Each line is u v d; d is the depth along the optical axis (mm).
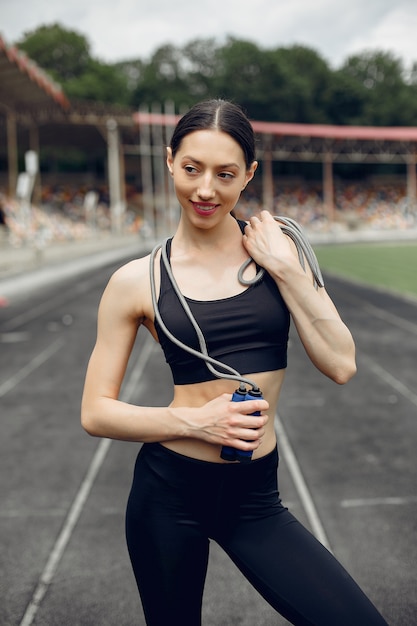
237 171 1455
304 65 71500
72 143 53844
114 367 1604
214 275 1543
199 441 1537
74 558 3422
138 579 1628
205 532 1593
